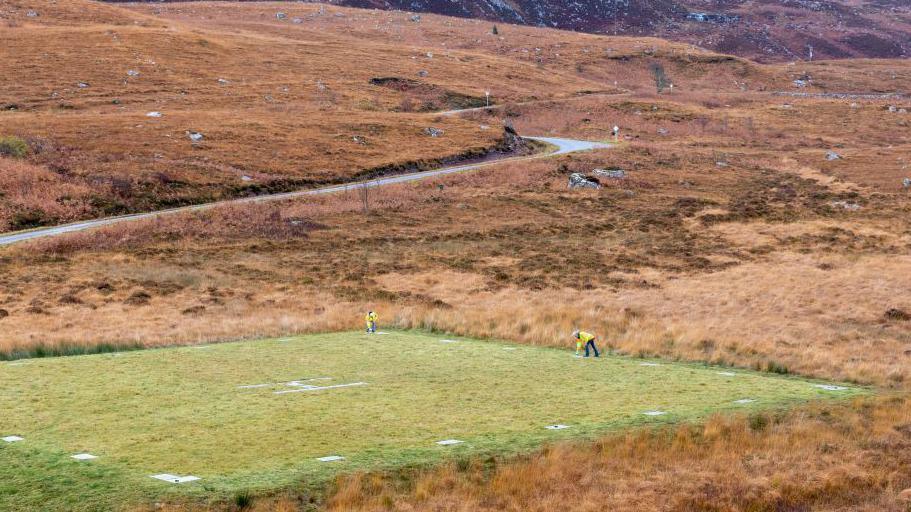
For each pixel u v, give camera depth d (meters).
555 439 18.45
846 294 45.38
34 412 20.30
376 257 59.16
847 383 26.78
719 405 21.89
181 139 96.50
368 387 23.39
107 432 18.55
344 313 39.56
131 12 192.75
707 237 67.00
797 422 20.52
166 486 15.17
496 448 17.78
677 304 43.59
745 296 45.31
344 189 85.81
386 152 102.81
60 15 173.00
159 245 61.47
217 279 50.75
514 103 153.88
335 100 136.00
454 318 37.41
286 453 17.14
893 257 56.12
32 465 16.25
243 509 14.45
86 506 14.31
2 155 79.88
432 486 15.69
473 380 24.56
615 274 52.91
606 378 25.20
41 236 61.91
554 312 39.75
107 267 53.44
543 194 88.44
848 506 16.27
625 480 16.52
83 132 94.50
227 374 25.23
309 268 54.75
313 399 21.84
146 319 40.00
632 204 84.44
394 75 161.00
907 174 96.69
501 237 69.00
